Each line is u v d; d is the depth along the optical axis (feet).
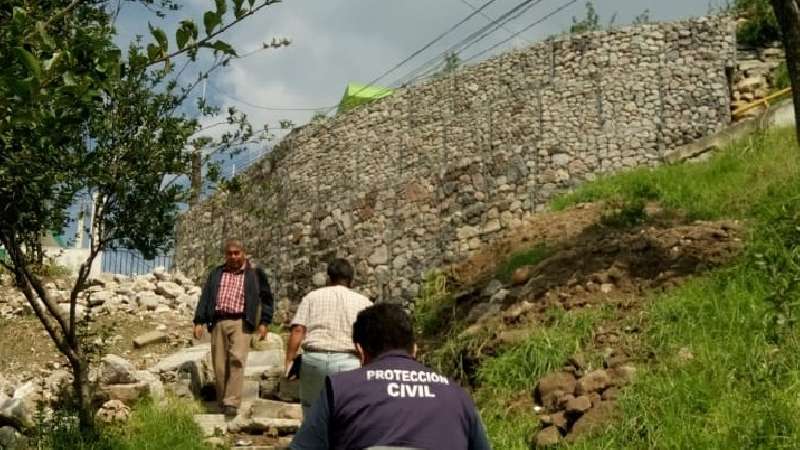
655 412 20.38
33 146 17.61
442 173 55.31
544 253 39.06
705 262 28.76
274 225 67.36
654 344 24.04
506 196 51.80
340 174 62.34
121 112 24.11
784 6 27.73
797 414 18.53
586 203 45.44
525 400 23.89
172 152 24.56
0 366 35.14
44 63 11.78
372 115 61.36
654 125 50.70
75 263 55.72
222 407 29.04
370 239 58.44
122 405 26.89
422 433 10.91
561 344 25.53
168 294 47.37
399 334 12.05
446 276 50.67
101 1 20.17
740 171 39.65
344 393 11.22
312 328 22.67
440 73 59.00
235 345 28.84
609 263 30.89
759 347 21.85
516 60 54.34
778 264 26.00
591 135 51.16
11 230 22.27
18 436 24.32
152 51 13.91
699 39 51.70
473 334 30.09
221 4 13.51
